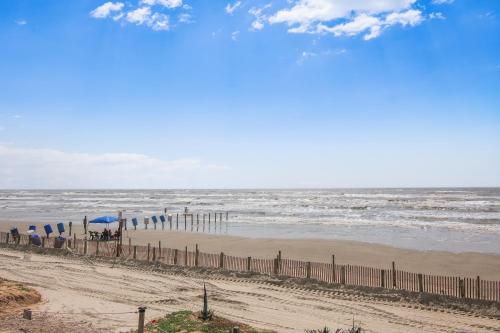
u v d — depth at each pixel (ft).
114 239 139.95
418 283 74.64
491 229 182.19
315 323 59.88
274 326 57.82
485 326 59.57
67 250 112.37
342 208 315.17
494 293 69.97
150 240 146.92
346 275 82.28
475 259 110.01
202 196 587.27
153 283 82.28
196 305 67.31
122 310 62.03
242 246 132.16
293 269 88.02
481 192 596.29
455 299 68.39
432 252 120.57
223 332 50.55
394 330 57.88
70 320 55.36
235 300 71.05
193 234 162.09
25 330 49.29
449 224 201.26
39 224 201.67
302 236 163.43
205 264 94.22
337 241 139.44
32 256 109.81
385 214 260.62
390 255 116.06
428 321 61.72
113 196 595.47
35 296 66.33
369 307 68.03
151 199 497.05
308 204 372.79
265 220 227.61
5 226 194.18
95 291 75.72
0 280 74.49
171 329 51.26
